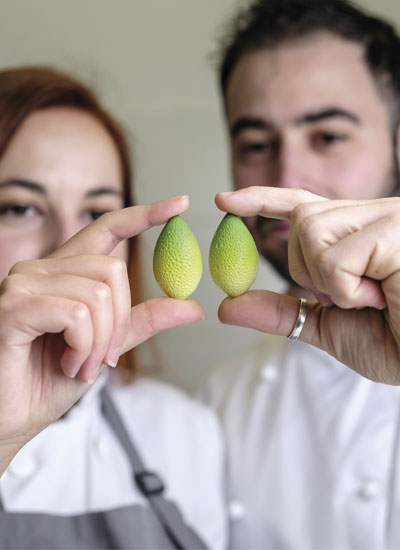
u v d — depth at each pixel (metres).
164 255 0.32
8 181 0.50
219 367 0.73
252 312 0.33
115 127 0.57
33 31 0.96
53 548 0.45
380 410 0.57
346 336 0.32
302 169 0.59
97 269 0.30
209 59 0.96
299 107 0.58
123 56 0.98
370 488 0.54
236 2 0.96
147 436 0.58
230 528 0.57
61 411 0.32
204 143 0.98
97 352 0.30
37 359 0.32
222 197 0.31
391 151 0.62
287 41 0.59
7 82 0.52
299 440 0.59
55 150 0.51
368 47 0.60
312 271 0.29
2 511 0.47
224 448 0.63
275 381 0.64
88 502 0.50
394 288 0.28
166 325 0.32
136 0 0.97
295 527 0.55
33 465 0.51
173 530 0.49
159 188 0.98
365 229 0.28
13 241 0.51
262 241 0.61
